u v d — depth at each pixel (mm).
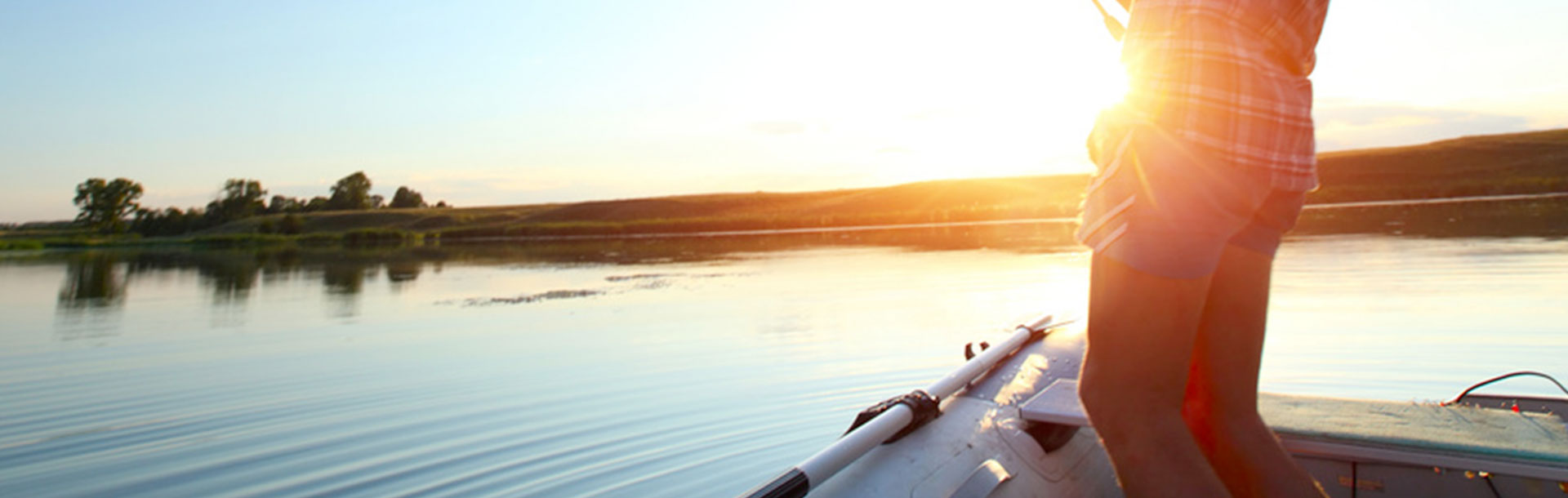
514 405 5383
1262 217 1314
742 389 5574
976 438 1817
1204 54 1094
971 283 11234
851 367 6113
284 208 88625
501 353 7301
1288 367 5496
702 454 4293
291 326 9711
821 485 1579
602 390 5688
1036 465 1832
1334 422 1790
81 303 13406
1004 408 1996
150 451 4648
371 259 26953
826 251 21000
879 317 8469
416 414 5262
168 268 24156
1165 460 1073
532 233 57656
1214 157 1090
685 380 5887
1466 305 7457
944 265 14367
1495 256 11109
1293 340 6293
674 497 3707
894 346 6809
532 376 6262
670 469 4078
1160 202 1085
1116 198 1122
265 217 75812
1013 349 2389
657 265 18547
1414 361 5512
